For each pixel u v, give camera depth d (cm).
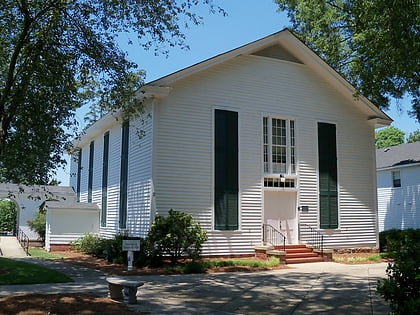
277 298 1142
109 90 1419
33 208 3117
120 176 2227
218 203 1927
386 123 2367
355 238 2245
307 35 2870
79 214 2531
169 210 1775
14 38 1334
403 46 1719
